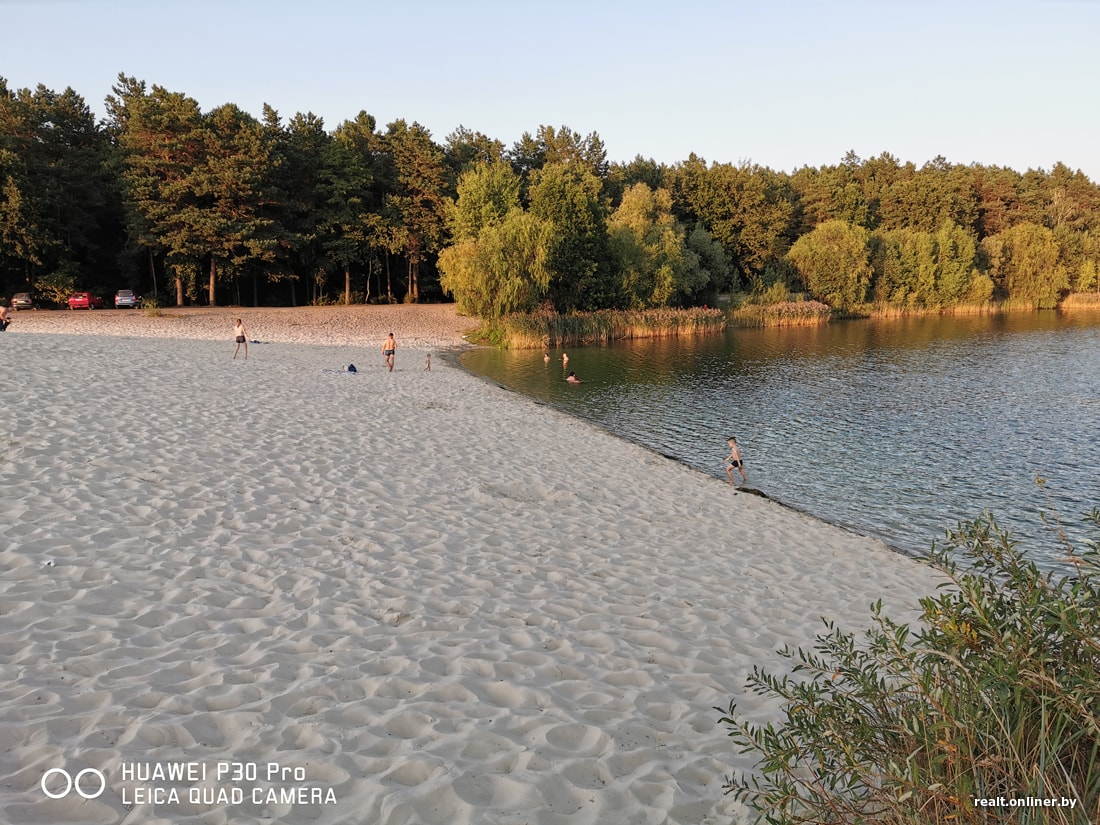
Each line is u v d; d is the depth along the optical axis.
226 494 10.86
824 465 19.02
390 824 4.15
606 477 15.75
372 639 6.74
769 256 80.50
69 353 23.53
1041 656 3.46
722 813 4.65
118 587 7.22
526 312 51.28
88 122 61.47
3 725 4.66
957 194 95.25
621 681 6.54
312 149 65.06
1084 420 24.92
